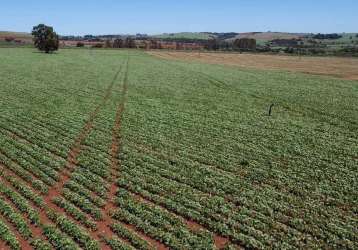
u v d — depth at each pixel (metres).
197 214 21.23
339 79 84.19
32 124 38.09
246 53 186.62
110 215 21.20
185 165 28.55
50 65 95.56
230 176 26.61
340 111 48.41
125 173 26.45
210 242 18.80
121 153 30.31
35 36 140.50
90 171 27.09
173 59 136.50
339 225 20.61
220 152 31.56
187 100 53.94
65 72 81.38
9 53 132.00
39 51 150.62
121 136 35.19
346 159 30.89
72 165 28.19
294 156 31.20
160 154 30.77
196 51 195.88
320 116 45.78
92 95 55.06
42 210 21.47
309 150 32.81
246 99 55.88
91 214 21.16
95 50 175.12
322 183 25.89
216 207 22.02
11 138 33.44
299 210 22.06
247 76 85.81
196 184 25.03
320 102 54.19
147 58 136.12
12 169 26.80
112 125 38.81
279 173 27.39
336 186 25.52
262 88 66.88
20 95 53.19
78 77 73.81
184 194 23.66
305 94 61.12
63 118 40.69
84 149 31.38
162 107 48.41
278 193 24.03
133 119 41.47
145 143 33.41
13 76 72.06
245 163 29.09
